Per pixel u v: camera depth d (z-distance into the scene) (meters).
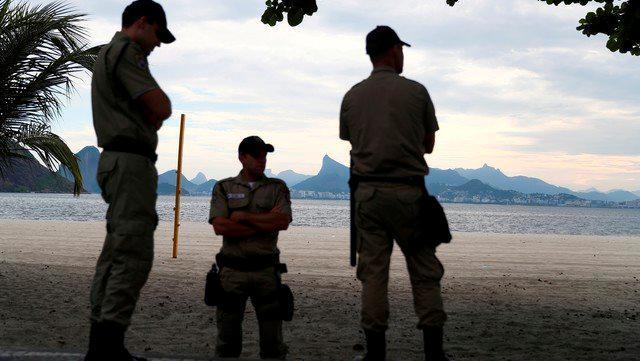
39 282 9.27
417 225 3.16
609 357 5.78
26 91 8.18
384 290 3.24
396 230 3.20
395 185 3.16
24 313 7.00
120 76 2.74
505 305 8.77
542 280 11.70
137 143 2.79
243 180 4.24
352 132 3.31
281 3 6.18
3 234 18.62
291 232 24.69
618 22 6.23
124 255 2.73
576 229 60.47
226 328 4.29
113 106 2.77
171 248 15.77
